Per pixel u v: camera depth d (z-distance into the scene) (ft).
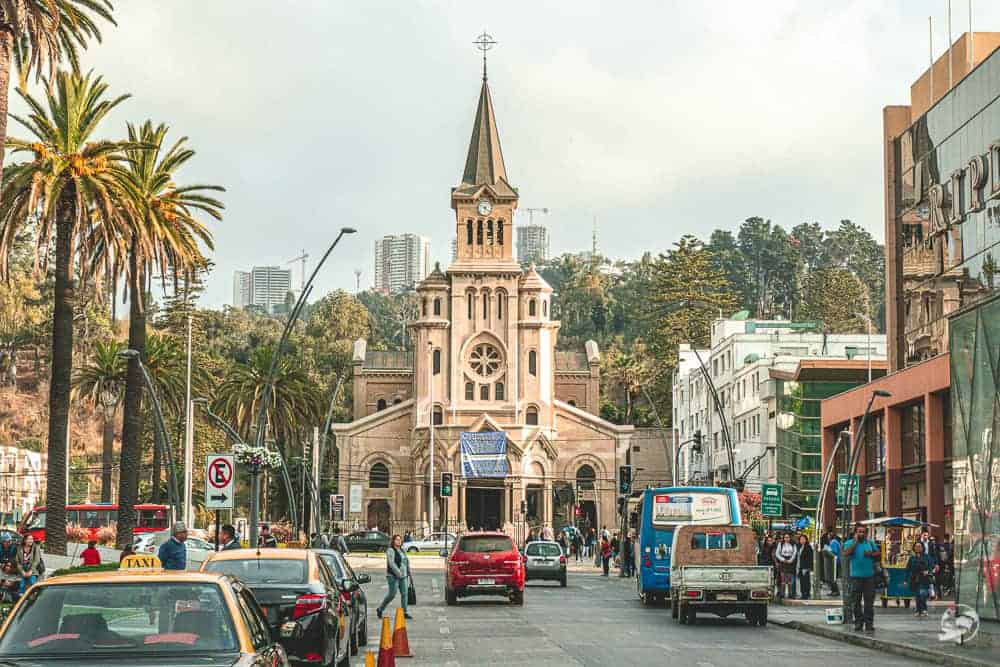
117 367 253.85
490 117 378.32
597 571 249.75
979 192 172.04
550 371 364.99
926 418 170.71
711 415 358.84
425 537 325.83
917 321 196.13
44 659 34.60
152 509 244.22
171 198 159.84
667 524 136.15
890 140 207.31
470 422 360.07
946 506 167.53
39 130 140.26
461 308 364.38
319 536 189.78
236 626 36.29
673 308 486.79
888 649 86.22
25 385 437.58
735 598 106.32
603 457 367.86
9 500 363.56
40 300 442.91
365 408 418.92
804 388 276.62
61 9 109.81
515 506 354.95
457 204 369.50
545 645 86.63
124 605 36.50
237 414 281.13
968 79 177.17
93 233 143.64
